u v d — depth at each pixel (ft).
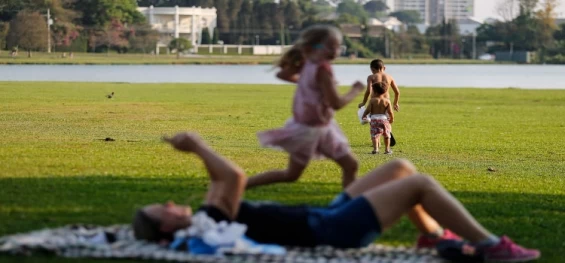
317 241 58.03
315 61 70.28
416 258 58.90
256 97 299.17
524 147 156.04
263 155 129.59
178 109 229.66
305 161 71.77
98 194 85.05
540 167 127.54
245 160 122.52
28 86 338.54
